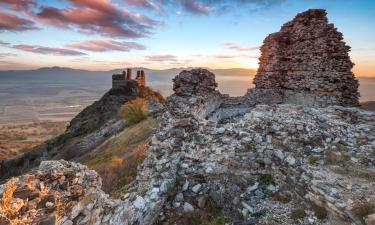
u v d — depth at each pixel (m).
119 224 6.96
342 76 16.95
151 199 8.69
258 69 21.69
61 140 70.31
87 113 83.50
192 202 9.23
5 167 68.50
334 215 7.50
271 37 20.25
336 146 10.23
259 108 14.38
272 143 10.38
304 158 9.84
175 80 13.57
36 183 5.43
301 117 12.19
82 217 5.72
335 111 13.34
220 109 19.42
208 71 16.14
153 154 10.73
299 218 7.94
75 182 5.89
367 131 11.06
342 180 8.38
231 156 10.11
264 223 7.98
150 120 39.56
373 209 6.91
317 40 17.45
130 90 84.31
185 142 10.76
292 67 19.34
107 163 24.23
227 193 9.27
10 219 4.50
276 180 9.55
